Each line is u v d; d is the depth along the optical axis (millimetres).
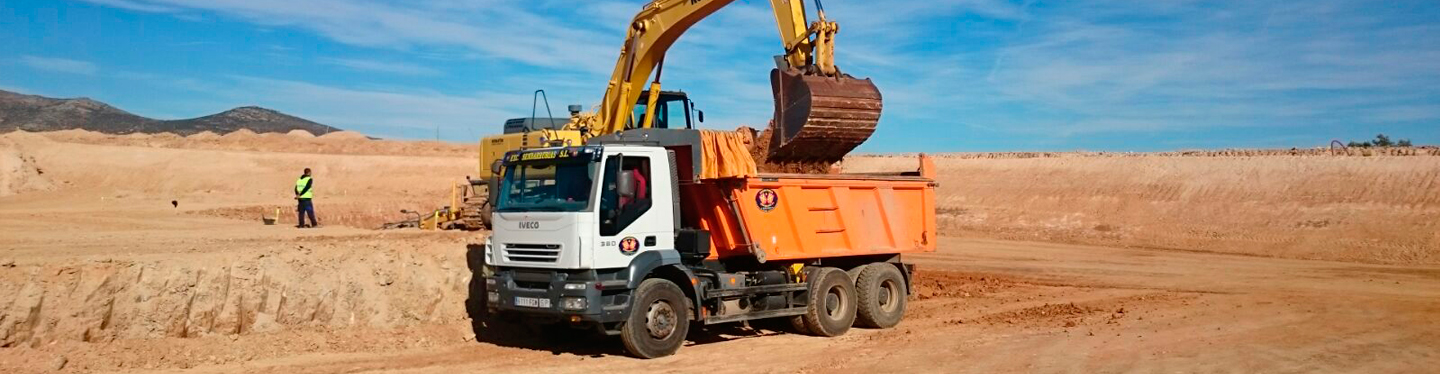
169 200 36219
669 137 13047
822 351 12664
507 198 12211
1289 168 39531
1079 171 45094
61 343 10891
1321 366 11633
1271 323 15117
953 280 21594
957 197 45406
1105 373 11180
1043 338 13688
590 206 11383
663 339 12031
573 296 11359
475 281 14227
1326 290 19953
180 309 11781
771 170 14086
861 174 14758
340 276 13133
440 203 40062
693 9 16328
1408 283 21391
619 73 17594
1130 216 38156
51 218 24625
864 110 14016
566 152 11711
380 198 43312
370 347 12328
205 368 11008
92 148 48031
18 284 10953
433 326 13305
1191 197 38781
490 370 11234
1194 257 28453
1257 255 30109
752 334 14109
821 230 13938
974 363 11805
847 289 14211
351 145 64438
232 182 45375
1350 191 35719
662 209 12148
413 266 13867
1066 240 35344
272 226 22062
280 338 12055
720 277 12758
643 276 11750
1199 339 13555
